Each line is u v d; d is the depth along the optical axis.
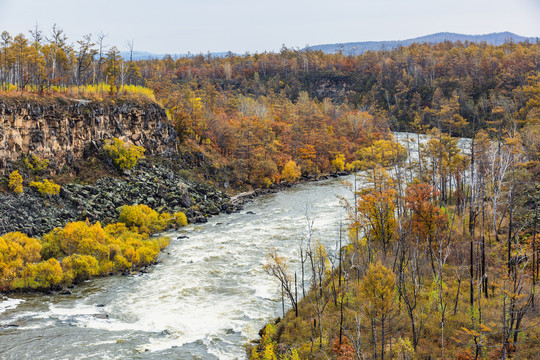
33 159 67.81
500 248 47.66
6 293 44.09
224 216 79.31
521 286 35.84
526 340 30.81
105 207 69.56
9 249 46.69
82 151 78.44
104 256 50.97
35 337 35.38
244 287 46.28
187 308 41.47
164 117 97.44
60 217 63.47
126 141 88.19
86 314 39.88
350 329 35.00
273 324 37.91
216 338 35.94
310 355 31.84
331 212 78.50
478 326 32.69
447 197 76.12
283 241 61.47
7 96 66.25
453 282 42.31
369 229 56.06
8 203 59.75
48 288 45.25
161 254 57.06
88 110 79.62
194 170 98.12
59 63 100.44
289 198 94.50
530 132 72.69
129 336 36.09
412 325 32.47
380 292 30.11
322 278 46.03
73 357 32.66
